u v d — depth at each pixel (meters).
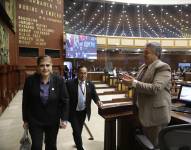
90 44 15.38
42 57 2.59
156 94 2.36
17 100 8.78
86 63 19.17
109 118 3.11
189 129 1.48
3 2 7.23
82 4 20.08
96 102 3.47
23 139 2.62
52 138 2.71
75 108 3.42
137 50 20.88
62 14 13.64
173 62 22.38
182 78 12.30
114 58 21.27
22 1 11.61
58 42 13.38
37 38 12.31
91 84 3.49
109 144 3.36
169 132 1.49
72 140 4.32
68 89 3.38
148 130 2.49
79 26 20.11
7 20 7.55
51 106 2.59
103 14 21.09
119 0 20.31
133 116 3.23
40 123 2.58
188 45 20.92
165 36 22.33
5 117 6.21
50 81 2.61
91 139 4.36
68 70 12.01
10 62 9.62
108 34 21.44
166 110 2.38
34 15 12.16
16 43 11.41
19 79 11.66
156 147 2.10
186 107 3.17
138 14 21.88
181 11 21.77
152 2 20.89
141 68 2.68
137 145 3.24
